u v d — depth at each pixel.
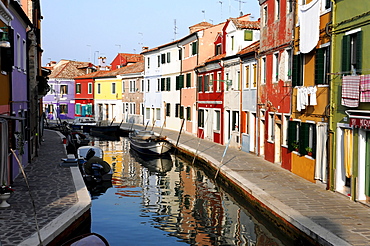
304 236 8.89
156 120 40.72
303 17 13.98
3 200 10.27
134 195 14.91
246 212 12.71
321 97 12.87
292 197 11.52
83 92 53.00
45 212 9.86
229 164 17.62
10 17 13.01
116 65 58.75
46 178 14.09
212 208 13.13
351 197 11.13
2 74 12.29
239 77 23.28
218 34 28.19
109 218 11.97
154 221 11.72
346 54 11.25
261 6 19.41
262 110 19.45
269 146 18.30
